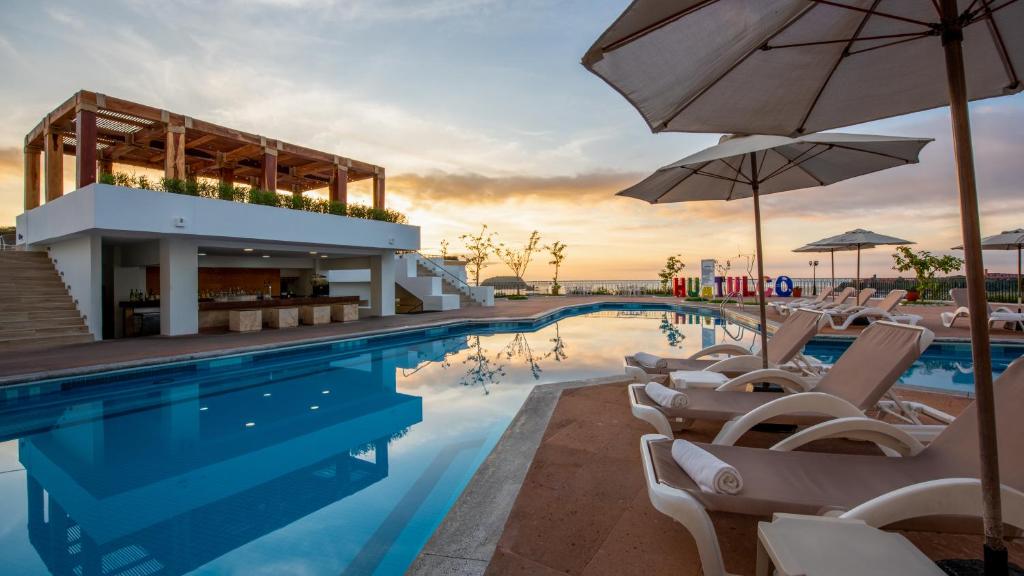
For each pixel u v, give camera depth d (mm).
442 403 5738
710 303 19469
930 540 2266
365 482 3555
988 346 1284
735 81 2125
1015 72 2121
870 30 1974
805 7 1812
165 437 4789
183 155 10789
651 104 2062
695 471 2020
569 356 8898
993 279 16375
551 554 2217
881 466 2193
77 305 10086
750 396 3549
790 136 2574
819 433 2496
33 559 2574
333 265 16188
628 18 1493
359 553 2615
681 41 1740
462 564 2146
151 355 7473
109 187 8656
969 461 2158
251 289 15070
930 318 11281
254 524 2951
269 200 11312
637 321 15078
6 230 16406
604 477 3061
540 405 4750
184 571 2447
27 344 8602
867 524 1660
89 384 6562
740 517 2516
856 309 10094
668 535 2367
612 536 2367
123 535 2838
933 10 1872
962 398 4703
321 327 11500
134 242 11078
